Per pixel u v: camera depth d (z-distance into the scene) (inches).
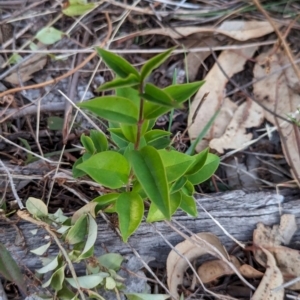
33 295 24.0
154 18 30.8
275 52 30.2
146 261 26.0
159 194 20.2
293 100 29.5
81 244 24.3
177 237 26.0
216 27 30.5
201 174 24.2
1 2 30.4
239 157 29.6
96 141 25.3
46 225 24.0
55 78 28.6
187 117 29.9
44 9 30.4
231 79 30.3
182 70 30.6
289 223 26.0
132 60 30.8
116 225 25.4
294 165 28.6
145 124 21.2
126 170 22.7
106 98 19.9
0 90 29.7
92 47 29.4
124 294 24.4
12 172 26.9
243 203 26.5
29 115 29.6
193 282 26.2
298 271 25.5
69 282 23.8
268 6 30.7
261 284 25.5
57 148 29.4
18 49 30.5
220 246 25.8
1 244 24.0
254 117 29.5
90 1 30.4
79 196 26.5
